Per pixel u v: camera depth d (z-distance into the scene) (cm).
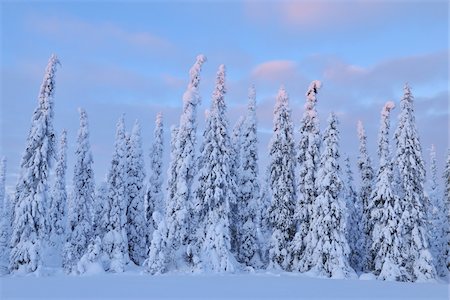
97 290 1914
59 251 4944
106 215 4697
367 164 5003
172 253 3912
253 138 4581
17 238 3653
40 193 3716
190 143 4253
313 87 4384
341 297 1795
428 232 3988
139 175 5288
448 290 2275
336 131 3997
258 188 4544
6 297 1633
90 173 5003
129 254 5034
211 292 1875
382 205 3922
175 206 4116
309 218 4131
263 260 4525
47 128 3819
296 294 1864
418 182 3991
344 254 3841
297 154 4306
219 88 4272
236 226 4472
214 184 4031
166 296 1691
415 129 4078
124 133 4928
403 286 2541
